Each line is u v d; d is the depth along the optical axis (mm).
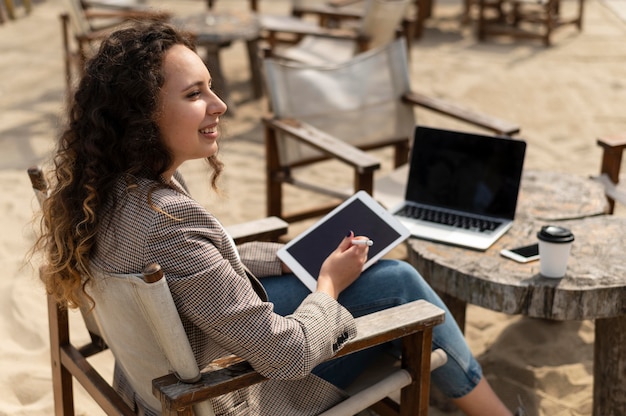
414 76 7035
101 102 1686
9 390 2838
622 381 2561
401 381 2061
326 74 3943
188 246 1653
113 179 1707
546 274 2395
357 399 2004
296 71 3848
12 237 4062
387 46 4094
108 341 1997
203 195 4656
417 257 2590
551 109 6207
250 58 6410
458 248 2625
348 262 2012
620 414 2598
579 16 8547
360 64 4031
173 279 1646
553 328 3260
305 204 4582
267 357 1709
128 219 1678
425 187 3010
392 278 2154
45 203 1798
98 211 1714
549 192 3086
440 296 2684
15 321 3287
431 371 2260
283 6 9773
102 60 1706
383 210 2273
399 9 5875
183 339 1649
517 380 2949
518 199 3020
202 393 1675
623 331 2502
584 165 5129
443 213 2906
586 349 3131
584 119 5977
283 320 1742
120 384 2086
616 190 3410
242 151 5406
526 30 8750
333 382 2135
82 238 1713
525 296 2355
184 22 6281
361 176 3232
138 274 1629
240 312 1677
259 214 4438
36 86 6664
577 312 2328
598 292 2314
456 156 2955
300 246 2230
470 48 8078
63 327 2254
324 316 1818
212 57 6023
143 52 1685
